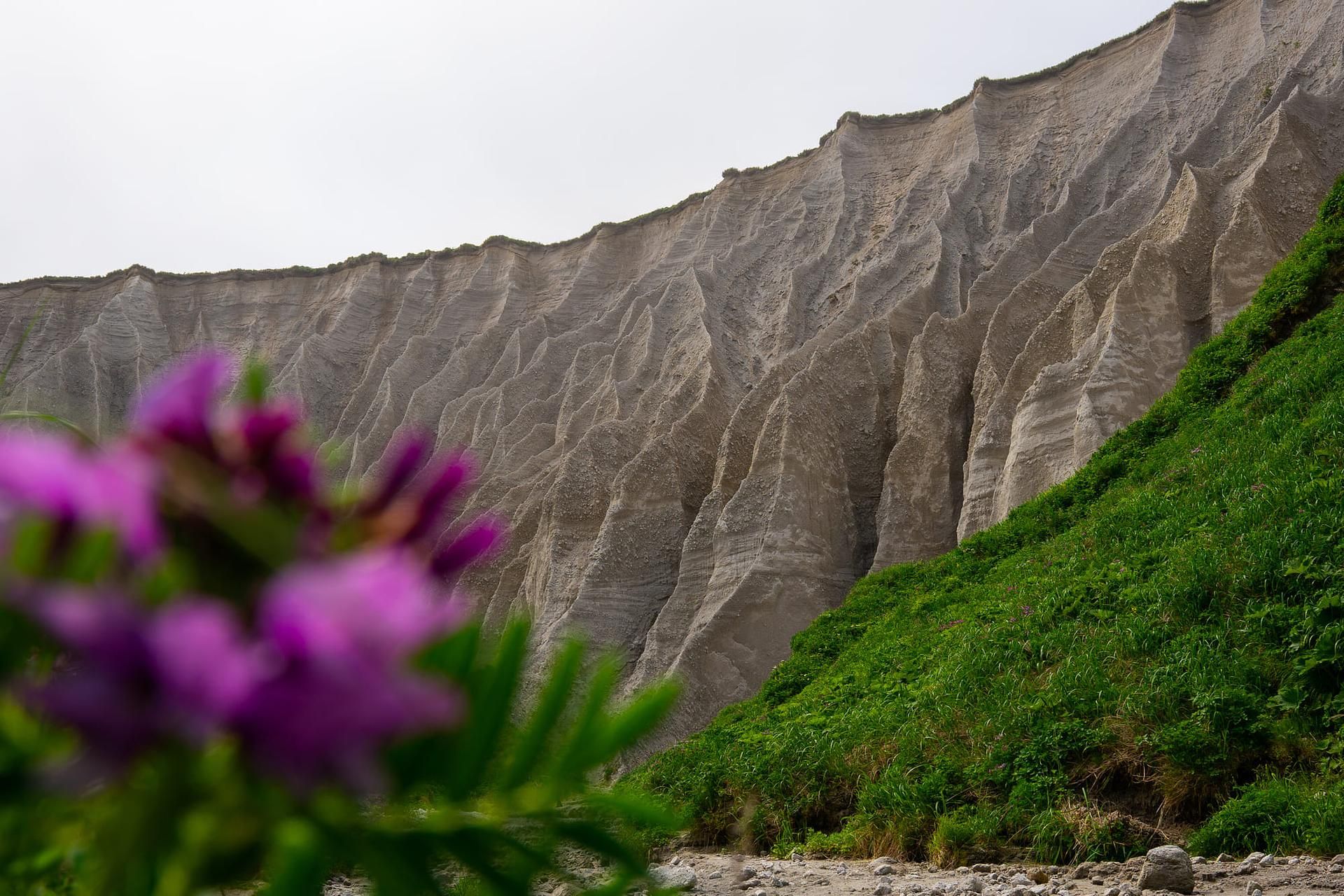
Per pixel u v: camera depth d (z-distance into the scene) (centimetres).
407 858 62
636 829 73
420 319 6744
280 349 6969
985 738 1140
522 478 4812
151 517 51
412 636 51
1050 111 5412
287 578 49
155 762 50
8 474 49
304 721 47
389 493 58
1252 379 1977
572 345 5672
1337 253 2205
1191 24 5153
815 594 3456
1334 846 805
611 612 3756
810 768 1265
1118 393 3048
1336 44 4209
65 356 6588
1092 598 1384
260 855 56
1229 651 1093
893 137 5881
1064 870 910
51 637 48
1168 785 968
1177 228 3450
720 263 5462
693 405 4462
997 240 4819
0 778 49
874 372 4069
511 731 69
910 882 887
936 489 3619
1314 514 1228
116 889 52
